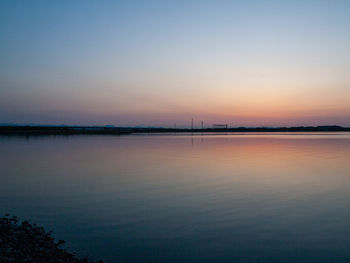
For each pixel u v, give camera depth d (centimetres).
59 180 2009
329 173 2230
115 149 4650
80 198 1529
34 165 2745
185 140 7862
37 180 2012
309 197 1526
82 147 5103
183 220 1184
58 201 1472
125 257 872
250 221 1169
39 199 1512
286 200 1471
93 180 2006
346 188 1725
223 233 1051
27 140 7794
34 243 929
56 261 812
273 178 2039
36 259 810
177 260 852
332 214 1249
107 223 1152
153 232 1059
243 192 1642
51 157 3456
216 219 1195
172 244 960
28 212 1290
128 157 3434
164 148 4838
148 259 859
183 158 3306
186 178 2061
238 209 1326
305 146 5194
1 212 1287
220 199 1498
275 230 1077
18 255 823
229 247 937
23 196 1577
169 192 1655
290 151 4169
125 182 1934
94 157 3450
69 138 9294
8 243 903
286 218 1202
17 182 1947
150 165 2716
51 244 937
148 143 6388
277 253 897
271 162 2902
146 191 1680
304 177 2070
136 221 1175
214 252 904
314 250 912
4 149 4666
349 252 899
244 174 2203
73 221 1173
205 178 2055
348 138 8862
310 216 1225
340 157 3341
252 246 945
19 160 3155
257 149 4559
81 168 2545
